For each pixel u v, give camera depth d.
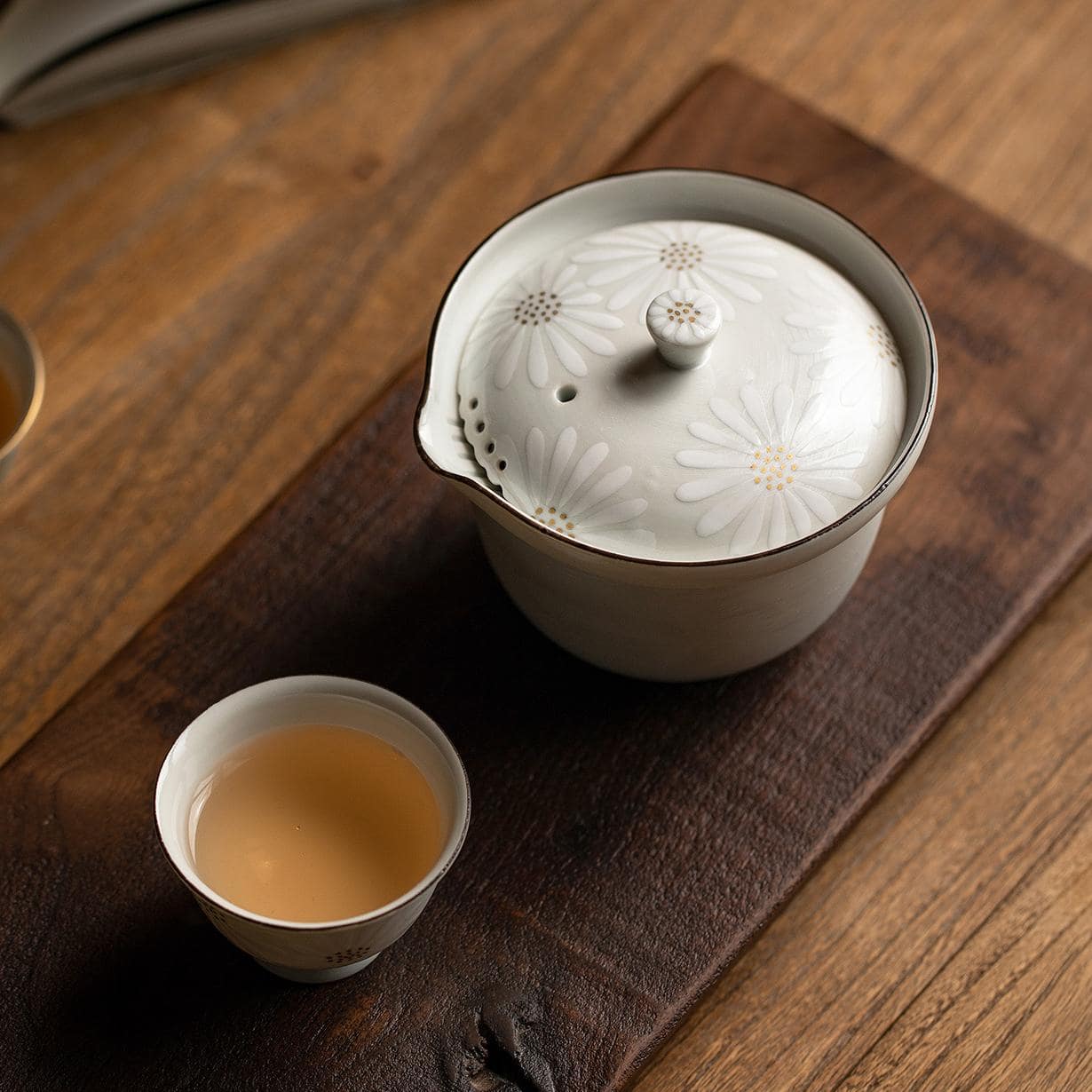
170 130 0.92
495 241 0.73
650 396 0.71
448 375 0.73
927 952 0.76
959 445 0.80
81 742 0.76
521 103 0.93
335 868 0.71
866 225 0.84
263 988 0.73
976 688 0.78
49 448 0.84
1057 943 0.76
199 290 0.88
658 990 0.73
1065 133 0.92
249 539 0.78
